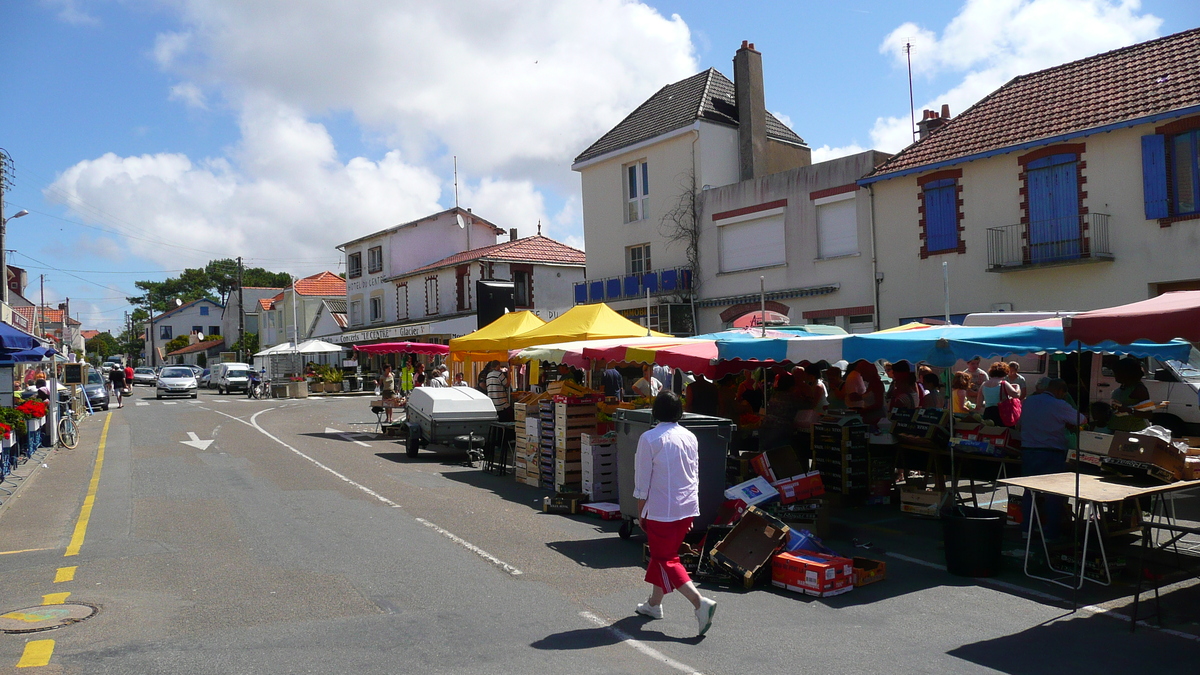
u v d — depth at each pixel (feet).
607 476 33.45
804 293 73.97
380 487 39.34
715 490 26.11
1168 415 40.14
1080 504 20.89
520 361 44.37
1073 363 41.09
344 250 172.35
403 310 149.79
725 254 83.05
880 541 27.63
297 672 16.22
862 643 17.94
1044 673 16.15
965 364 44.21
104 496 36.88
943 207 63.87
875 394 37.24
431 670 16.33
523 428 41.04
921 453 33.83
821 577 21.34
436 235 156.15
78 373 87.71
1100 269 55.31
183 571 23.91
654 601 19.53
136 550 26.55
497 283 69.15
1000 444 29.09
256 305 256.32
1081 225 55.67
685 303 84.84
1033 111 60.95
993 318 45.70
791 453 29.35
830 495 33.81
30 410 49.11
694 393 38.40
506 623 19.33
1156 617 19.45
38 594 21.65
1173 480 20.66
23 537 28.86
